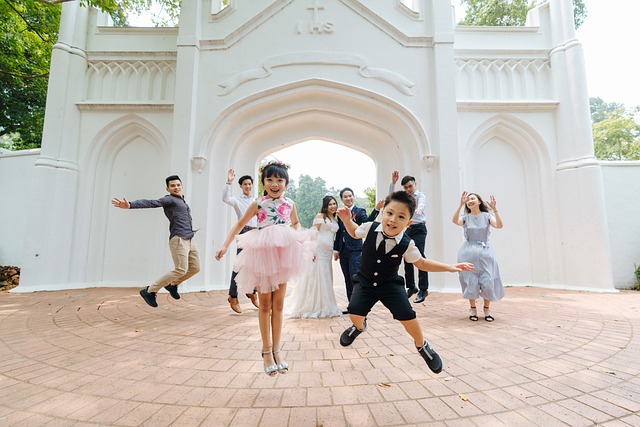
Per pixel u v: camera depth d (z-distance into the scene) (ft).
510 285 26.14
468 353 9.84
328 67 26.12
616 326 13.01
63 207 25.70
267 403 6.70
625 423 5.88
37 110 41.52
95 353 10.05
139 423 5.95
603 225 23.52
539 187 26.68
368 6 26.73
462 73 27.94
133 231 27.30
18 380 7.99
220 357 9.66
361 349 10.29
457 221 15.31
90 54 28.35
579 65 25.64
